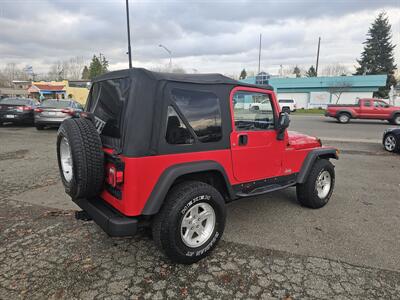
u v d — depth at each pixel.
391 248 3.26
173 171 2.69
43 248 3.15
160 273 2.75
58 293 2.46
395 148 9.26
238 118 3.35
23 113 13.52
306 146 4.26
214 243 3.01
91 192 2.77
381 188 5.51
